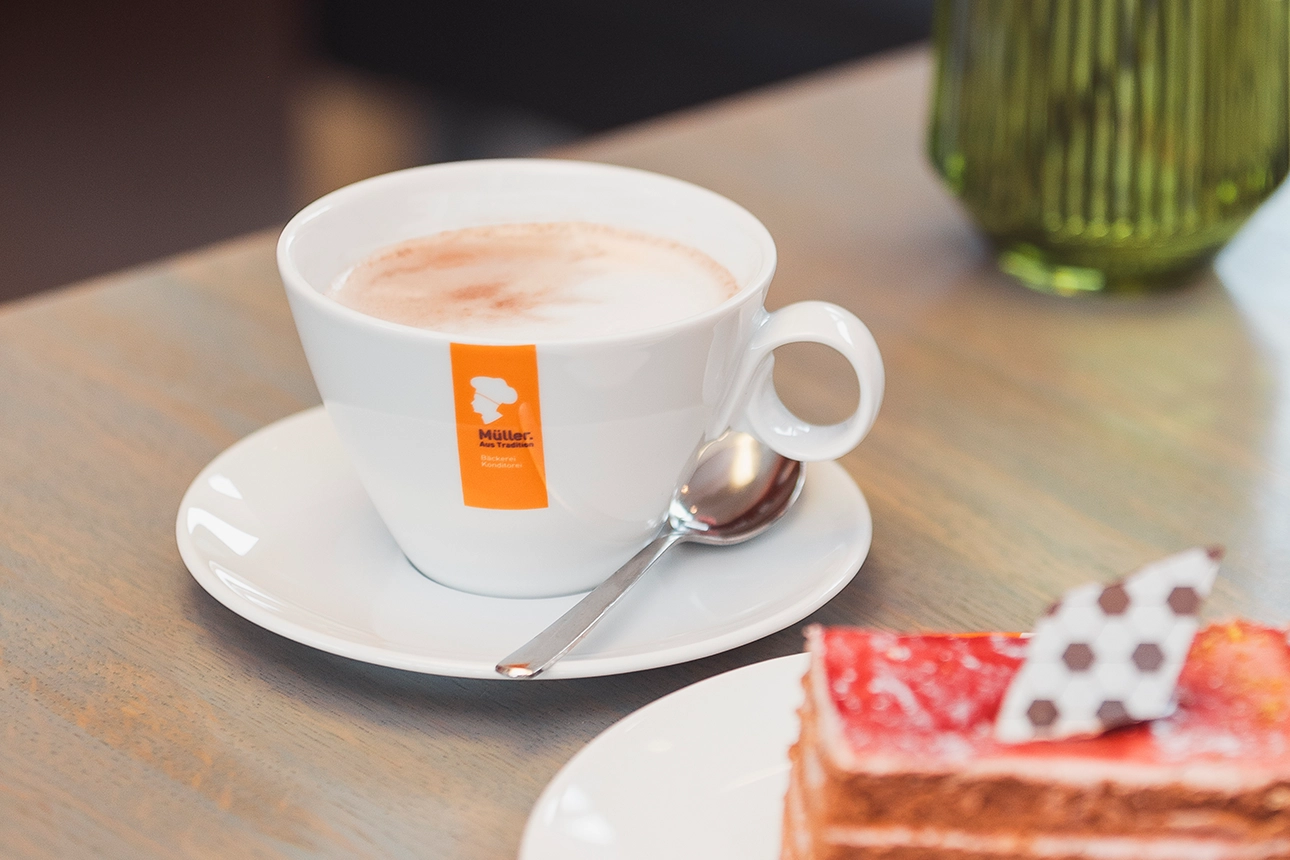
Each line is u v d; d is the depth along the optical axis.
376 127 2.44
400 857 0.55
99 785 0.56
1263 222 0.84
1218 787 0.53
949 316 0.76
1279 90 0.75
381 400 0.59
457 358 0.58
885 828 0.54
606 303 0.64
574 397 0.59
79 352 0.72
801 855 0.54
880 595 0.63
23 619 0.60
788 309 0.62
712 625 0.60
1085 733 0.53
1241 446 0.69
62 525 0.64
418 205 0.66
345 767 0.57
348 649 0.58
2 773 0.56
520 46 2.11
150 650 0.60
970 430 0.70
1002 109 0.76
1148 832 0.54
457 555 0.61
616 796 0.55
